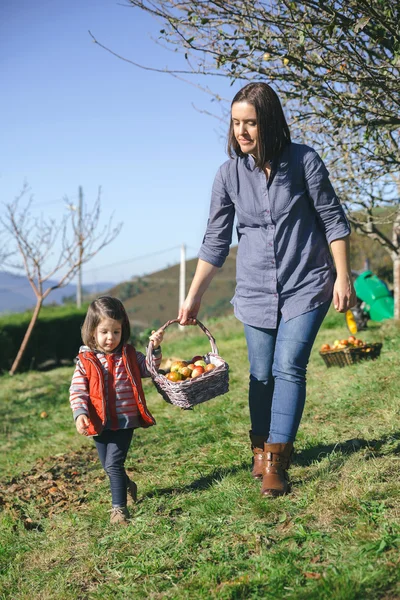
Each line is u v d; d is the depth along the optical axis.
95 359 3.88
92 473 5.54
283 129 3.47
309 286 3.59
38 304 16.31
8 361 16.80
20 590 3.32
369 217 6.98
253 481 4.04
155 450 5.73
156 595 2.91
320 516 3.30
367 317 12.57
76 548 3.70
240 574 2.88
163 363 12.09
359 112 5.02
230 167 3.66
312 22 4.48
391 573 2.58
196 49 4.84
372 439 4.66
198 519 3.58
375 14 4.30
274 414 3.64
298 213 3.55
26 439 7.82
